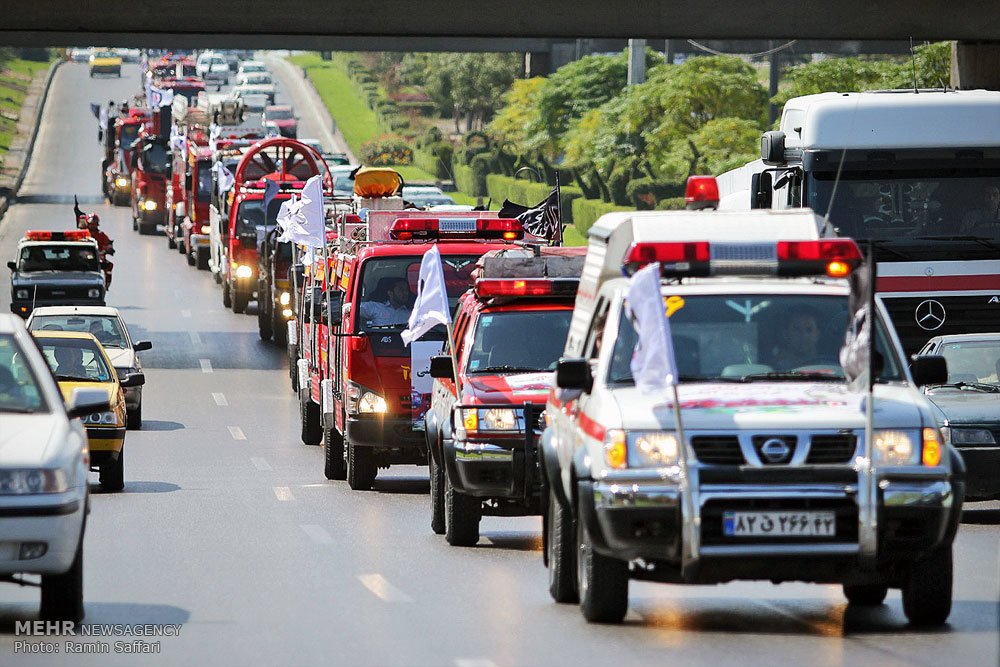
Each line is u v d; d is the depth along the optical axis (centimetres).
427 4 10675
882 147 6600
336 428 6575
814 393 3275
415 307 5259
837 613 3544
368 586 3944
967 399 5431
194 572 4181
